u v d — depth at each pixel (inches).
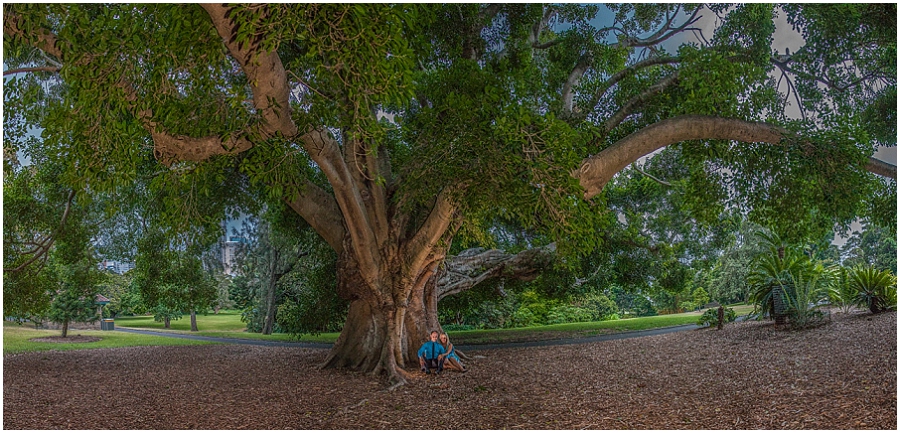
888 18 523.8
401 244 544.7
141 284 746.8
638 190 946.1
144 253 727.7
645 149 459.8
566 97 611.5
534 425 341.4
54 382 512.1
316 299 730.8
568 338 858.1
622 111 563.5
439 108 418.6
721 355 515.2
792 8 566.3
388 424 359.6
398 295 538.9
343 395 443.8
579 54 620.7
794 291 611.8
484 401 407.2
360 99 312.5
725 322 733.9
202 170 397.7
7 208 600.1
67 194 648.4
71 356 727.1
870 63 570.6
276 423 366.6
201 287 784.3
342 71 315.0
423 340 580.7
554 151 368.2
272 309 1199.6
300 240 753.0
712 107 482.6
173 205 527.8
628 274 898.1
